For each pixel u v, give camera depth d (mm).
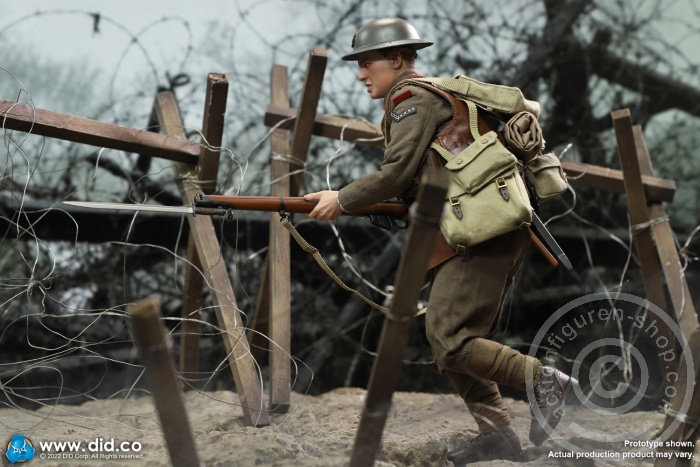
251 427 3215
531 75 7148
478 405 2695
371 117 6949
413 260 2016
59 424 3521
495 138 2570
